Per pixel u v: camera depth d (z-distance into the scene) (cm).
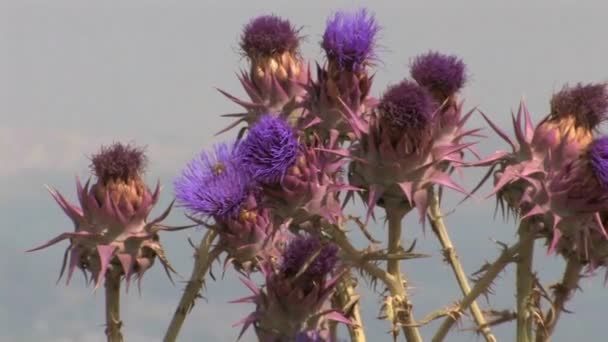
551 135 182
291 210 182
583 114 183
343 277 185
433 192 184
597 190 179
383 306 180
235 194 185
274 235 184
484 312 183
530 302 181
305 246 181
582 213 180
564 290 182
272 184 182
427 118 181
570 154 181
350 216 183
